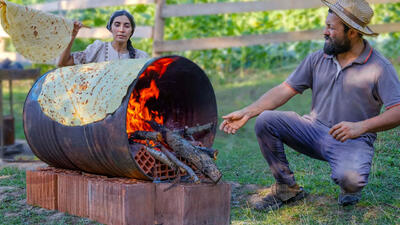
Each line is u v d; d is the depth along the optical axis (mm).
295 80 3664
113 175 3406
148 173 3215
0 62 7137
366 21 3316
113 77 3225
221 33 9719
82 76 3453
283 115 3543
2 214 3551
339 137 3223
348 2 3277
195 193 3033
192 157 3145
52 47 3947
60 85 3545
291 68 9539
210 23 9602
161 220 3121
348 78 3381
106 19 9227
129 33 4309
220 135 6688
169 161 3166
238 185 4219
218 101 8047
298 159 4758
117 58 4336
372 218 3293
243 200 3846
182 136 3463
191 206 3018
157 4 7594
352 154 3273
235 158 5180
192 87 3660
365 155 3270
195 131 3516
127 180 3271
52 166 3975
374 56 3354
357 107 3389
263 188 4094
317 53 3605
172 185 3053
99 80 3303
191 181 3213
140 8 9375
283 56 9977
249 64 10070
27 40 3840
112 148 3113
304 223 3268
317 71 3557
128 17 4266
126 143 3018
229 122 3652
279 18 9922
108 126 3113
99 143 3186
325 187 3939
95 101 3223
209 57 9820
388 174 4062
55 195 3613
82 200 3379
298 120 3557
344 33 3301
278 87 3721
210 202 3129
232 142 6180
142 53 4480
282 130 3543
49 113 3553
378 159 4379
